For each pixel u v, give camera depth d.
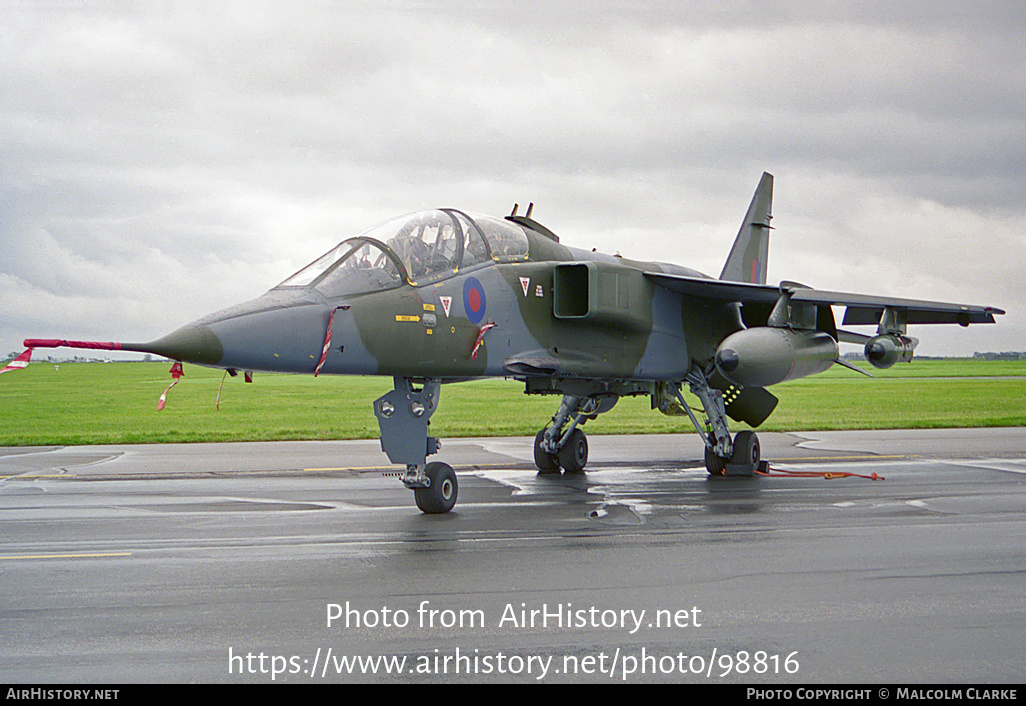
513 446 20.22
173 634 5.50
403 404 10.51
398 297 10.01
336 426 27.38
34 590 6.59
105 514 10.38
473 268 11.21
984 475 14.26
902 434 23.50
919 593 6.48
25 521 9.86
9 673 4.81
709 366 14.92
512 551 8.06
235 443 21.20
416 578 6.95
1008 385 59.22
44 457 17.69
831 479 13.98
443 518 10.09
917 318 16.22
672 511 10.59
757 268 18.84
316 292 9.45
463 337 10.74
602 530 9.22
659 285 13.95
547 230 13.51
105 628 5.61
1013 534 8.94
